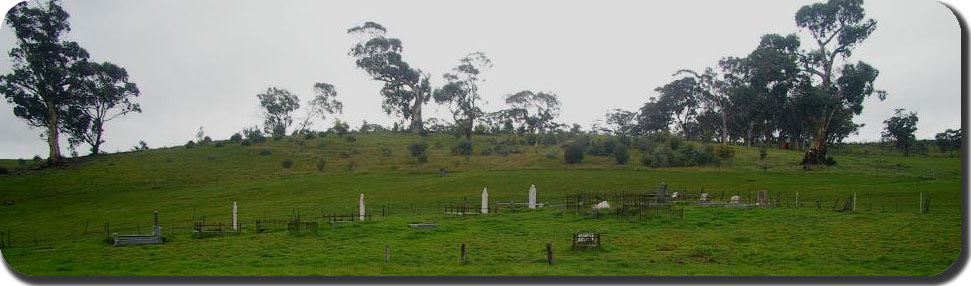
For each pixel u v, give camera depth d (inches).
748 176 2992.1
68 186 3221.0
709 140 5216.5
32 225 2155.5
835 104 3683.6
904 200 2053.4
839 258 1195.3
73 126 4188.0
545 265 1145.4
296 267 1162.0
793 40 3850.9
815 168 3253.0
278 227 1756.9
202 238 1590.8
